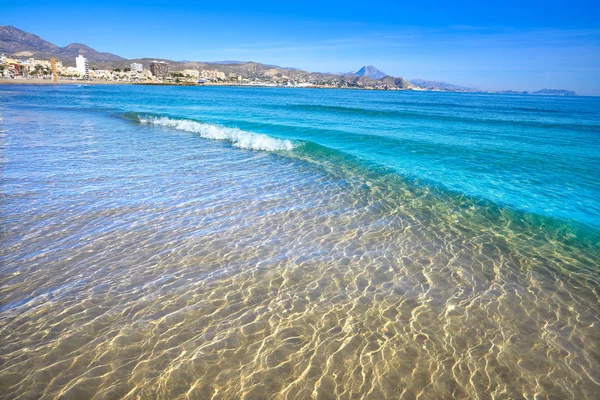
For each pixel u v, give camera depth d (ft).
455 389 11.73
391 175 39.09
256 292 16.78
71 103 136.67
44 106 116.98
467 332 14.57
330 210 28.19
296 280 17.98
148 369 11.97
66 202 27.45
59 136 57.16
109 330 13.76
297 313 15.35
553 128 92.63
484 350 13.58
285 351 13.08
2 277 17.08
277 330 14.21
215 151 50.16
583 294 17.70
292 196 31.32
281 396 11.15
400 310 15.83
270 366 12.34
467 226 25.77
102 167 38.40
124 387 11.21
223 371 12.03
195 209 27.30
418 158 48.83
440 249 22.08
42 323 13.99
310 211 27.84
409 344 13.70
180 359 12.48
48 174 34.76
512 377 12.34
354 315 15.34
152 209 26.86
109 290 16.43
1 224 22.99
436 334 14.35
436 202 30.73
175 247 20.99
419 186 35.24
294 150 52.29
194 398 10.94
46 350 12.61
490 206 29.99
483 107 196.24
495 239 23.75
